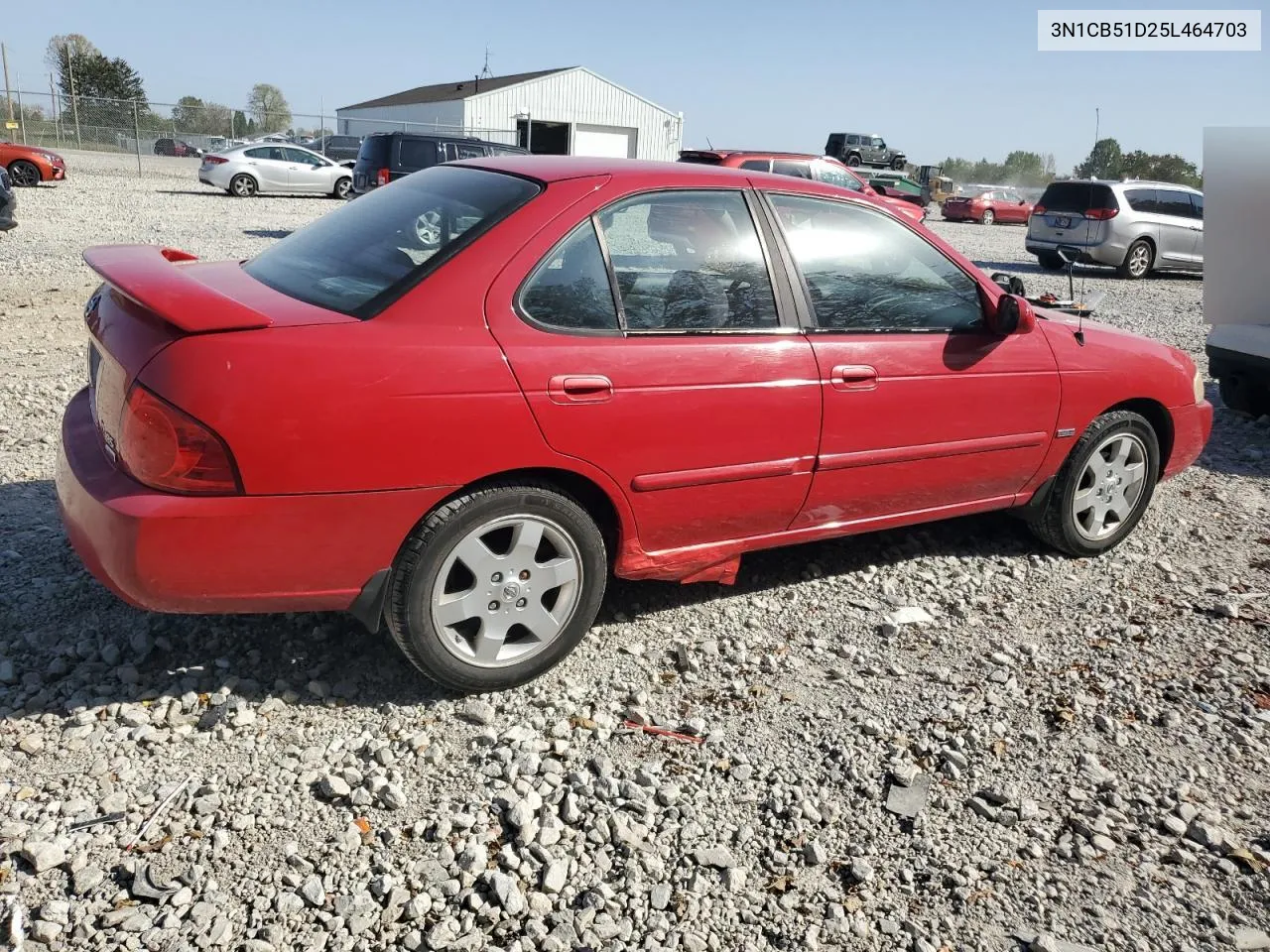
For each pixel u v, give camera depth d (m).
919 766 3.19
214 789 2.81
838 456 3.88
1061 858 2.83
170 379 2.74
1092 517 4.82
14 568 3.94
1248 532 5.38
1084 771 3.21
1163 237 18.08
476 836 2.73
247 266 3.69
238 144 31.56
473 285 3.13
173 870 2.52
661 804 2.93
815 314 3.84
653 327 3.46
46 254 12.50
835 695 3.55
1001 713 3.50
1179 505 5.75
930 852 2.82
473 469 3.08
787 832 2.85
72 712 3.09
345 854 2.63
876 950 2.47
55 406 6.14
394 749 3.06
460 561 3.17
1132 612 4.34
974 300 4.29
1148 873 2.79
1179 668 3.87
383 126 46.53
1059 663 3.87
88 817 2.66
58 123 32.31
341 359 2.88
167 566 2.79
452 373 3.01
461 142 19.95
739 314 3.66
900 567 4.63
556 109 44.97
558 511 3.28
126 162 33.16
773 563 4.57
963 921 2.58
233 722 3.10
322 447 2.85
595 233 3.37
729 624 4.00
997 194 38.44
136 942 2.30
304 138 36.72
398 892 2.51
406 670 3.47
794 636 3.94
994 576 4.62
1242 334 7.21
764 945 2.47
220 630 3.61
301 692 3.31
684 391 3.45
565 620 3.43
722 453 3.59
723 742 3.23
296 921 2.41
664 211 3.55
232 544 2.83
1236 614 4.32
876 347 3.92
